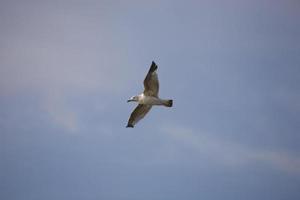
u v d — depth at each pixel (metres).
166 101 32.72
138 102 32.91
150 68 32.53
